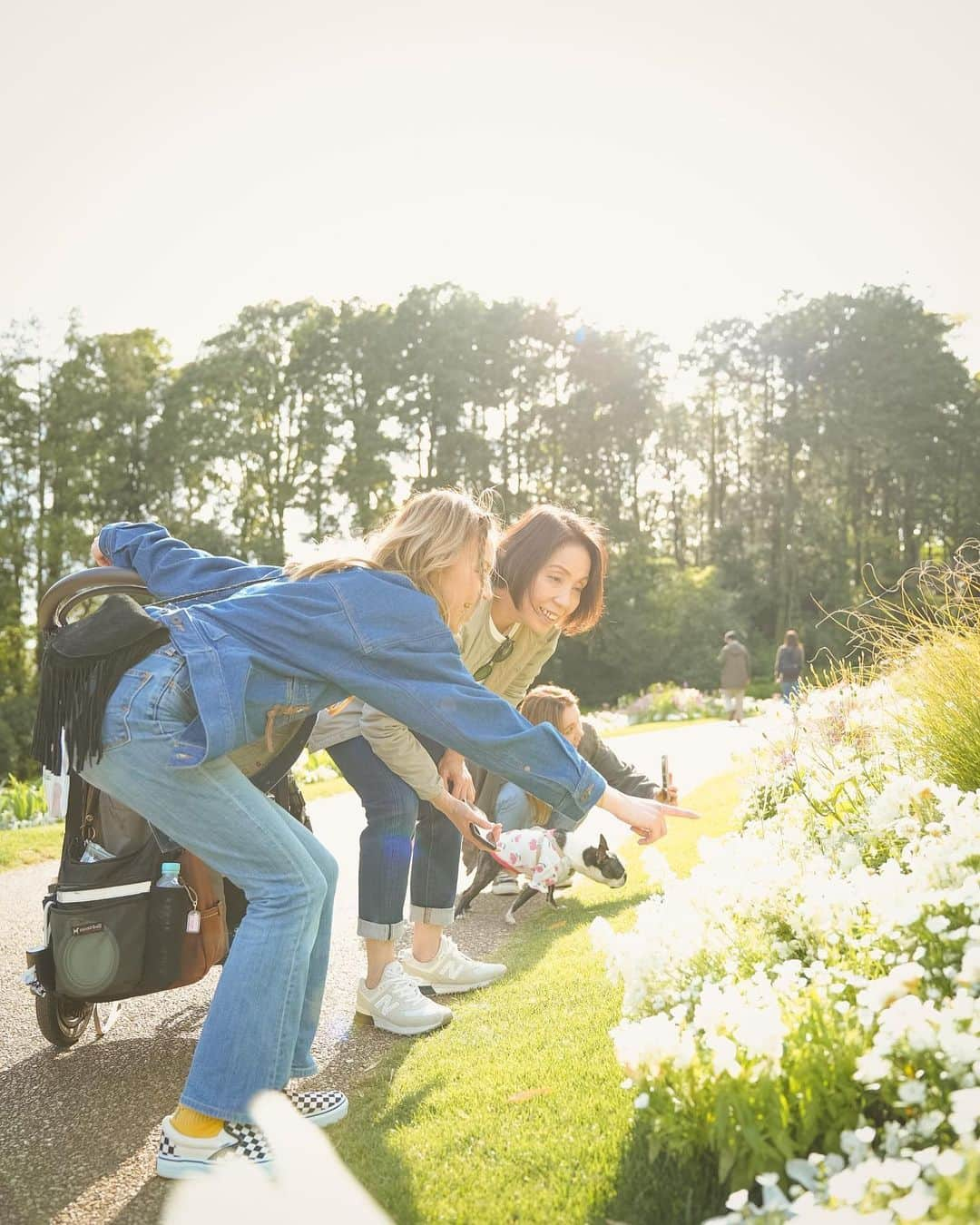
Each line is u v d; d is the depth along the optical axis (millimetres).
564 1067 2697
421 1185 2141
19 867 6848
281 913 2363
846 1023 1936
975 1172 1410
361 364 45906
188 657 2344
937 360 50031
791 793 4457
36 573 39406
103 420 42344
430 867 3717
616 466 50125
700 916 2564
